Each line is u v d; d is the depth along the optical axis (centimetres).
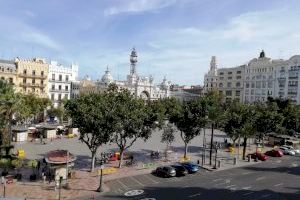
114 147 7025
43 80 11106
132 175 4847
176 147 7619
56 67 11706
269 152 7181
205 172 5284
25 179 4300
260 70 14488
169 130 6228
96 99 4719
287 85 13125
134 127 5006
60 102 11062
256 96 14650
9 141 5184
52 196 3712
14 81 10306
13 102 5053
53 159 4331
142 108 5175
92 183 4312
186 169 5103
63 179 4328
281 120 7956
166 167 4869
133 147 7238
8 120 5106
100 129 4581
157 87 17688
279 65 13525
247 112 6562
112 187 4191
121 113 4662
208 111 5862
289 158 6944
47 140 7550
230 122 6475
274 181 4822
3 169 4678
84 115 4462
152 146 7531
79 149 6606
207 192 4131
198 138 9506
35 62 10919
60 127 8581
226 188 4353
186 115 5969
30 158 5519
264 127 7550
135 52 17950
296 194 4191
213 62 17338
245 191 4247
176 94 19725
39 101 9131
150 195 3919
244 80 15350
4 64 10094
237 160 6394
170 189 4203
